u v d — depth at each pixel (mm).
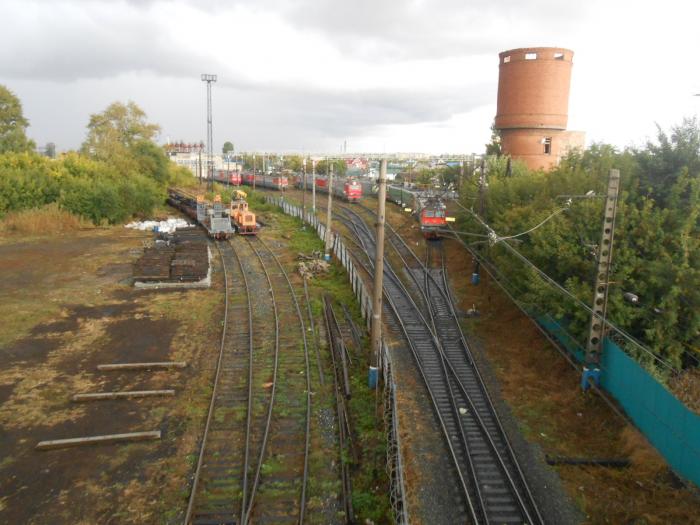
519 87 40312
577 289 17484
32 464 12875
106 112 71750
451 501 11977
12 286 28891
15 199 47719
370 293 27969
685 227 16359
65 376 17734
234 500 11625
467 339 22297
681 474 12273
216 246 40906
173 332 22141
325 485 12273
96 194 50688
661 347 16359
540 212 21547
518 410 16391
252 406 15789
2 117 63750
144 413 15414
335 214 53906
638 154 19984
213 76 69688
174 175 85625
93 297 27016
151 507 11422
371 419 15148
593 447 14352
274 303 26047
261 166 122812
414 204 46656
